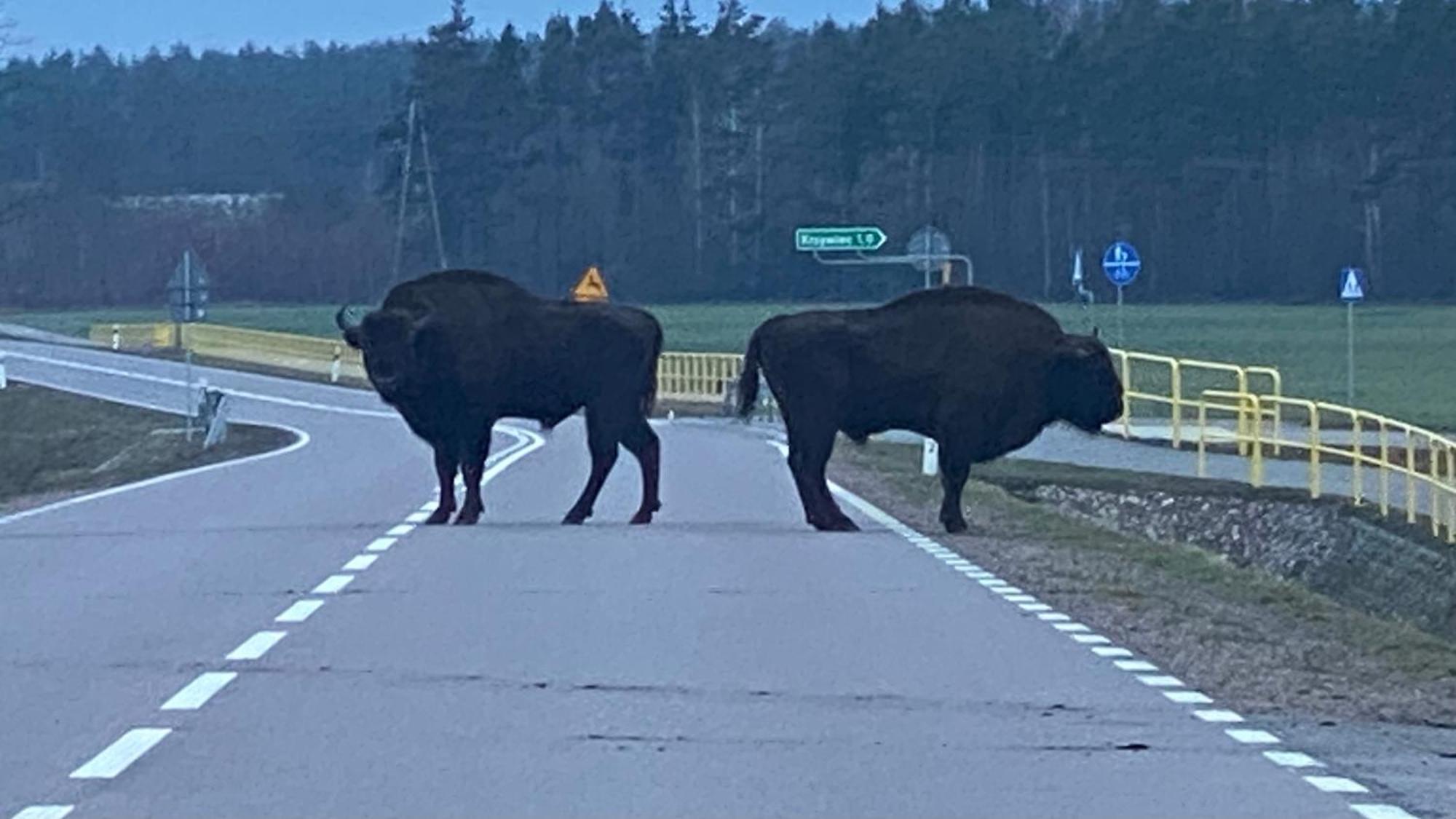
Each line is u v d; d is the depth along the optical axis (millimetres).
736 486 30969
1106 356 23703
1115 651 14555
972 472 32781
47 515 27078
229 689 12664
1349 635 17000
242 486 32094
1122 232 77750
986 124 78062
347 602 16812
